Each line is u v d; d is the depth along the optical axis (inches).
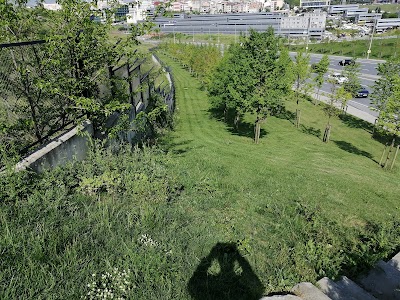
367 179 438.9
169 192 235.1
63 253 145.5
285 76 707.4
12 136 227.6
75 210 181.2
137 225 177.3
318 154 642.2
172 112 889.5
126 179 223.6
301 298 150.3
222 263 166.2
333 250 201.2
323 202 285.1
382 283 173.8
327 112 812.6
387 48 2132.1
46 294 123.0
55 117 260.1
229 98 827.4
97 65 271.0
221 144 653.3
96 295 128.4
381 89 742.5
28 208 168.9
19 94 234.4
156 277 144.2
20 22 232.5
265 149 649.0
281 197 282.5
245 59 684.1
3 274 125.6
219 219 215.8
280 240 204.1
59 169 209.3
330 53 2373.3
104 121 294.5
